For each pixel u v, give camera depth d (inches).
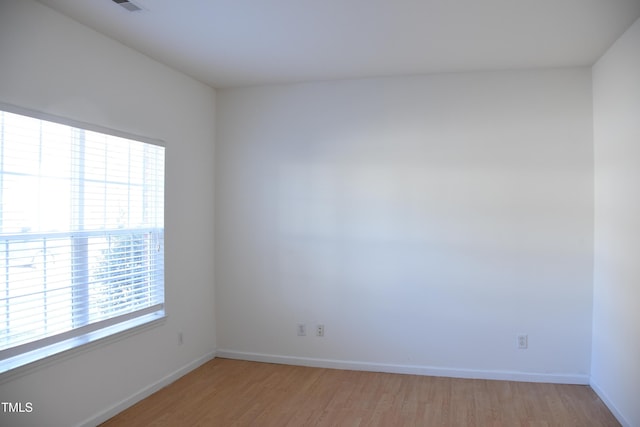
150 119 140.0
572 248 148.3
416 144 159.8
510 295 152.6
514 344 152.4
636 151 113.0
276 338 172.4
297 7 105.4
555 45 129.8
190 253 161.5
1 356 94.4
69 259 111.2
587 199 147.2
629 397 116.0
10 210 96.7
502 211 153.2
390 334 161.9
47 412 104.3
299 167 170.1
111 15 109.5
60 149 108.8
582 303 147.7
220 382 151.0
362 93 164.2
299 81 168.1
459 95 156.4
